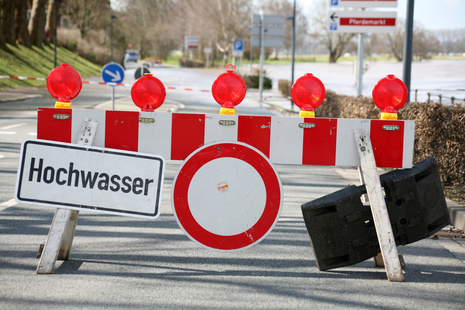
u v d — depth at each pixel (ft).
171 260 21.43
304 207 19.25
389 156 19.76
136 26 442.09
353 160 19.75
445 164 37.63
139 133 19.56
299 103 20.11
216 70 344.90
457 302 17.37
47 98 123.34
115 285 18.33
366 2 74.64
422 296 17.84
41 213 29.01
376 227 18.99
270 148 19.72
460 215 27.91
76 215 20.74
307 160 19.77
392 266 19.16
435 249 24.06
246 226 19.52
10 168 42.96
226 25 398.42
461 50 551.59
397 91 20.03
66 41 280.72
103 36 325.62
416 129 40.27
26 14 207.51
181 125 19.57
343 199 19.10
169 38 460.96
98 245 23.31
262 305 16.83
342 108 63.93
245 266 20.90
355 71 108.78
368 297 17.66
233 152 19.42
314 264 21.33
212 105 114.83
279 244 24.26
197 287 18.35
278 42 129.90
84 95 132.26
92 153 19.15
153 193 19.31
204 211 19.45
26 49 203.00
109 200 19.20
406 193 19.15
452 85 197.36
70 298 17.07
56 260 20.27
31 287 17.95
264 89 199.11
